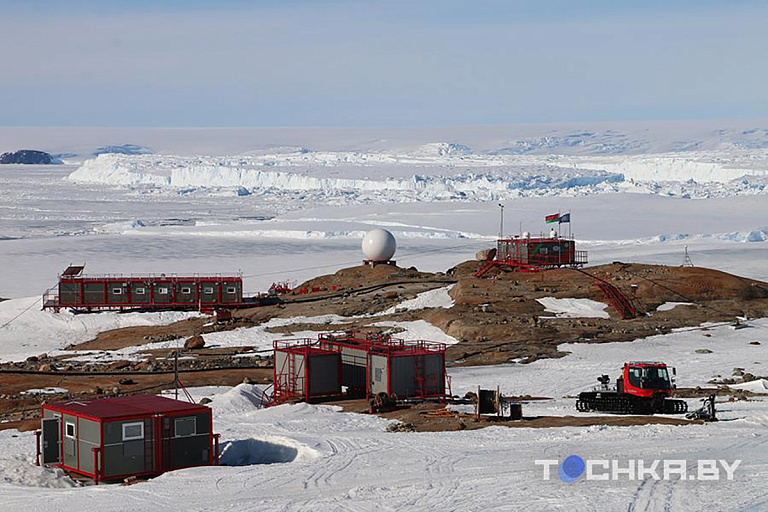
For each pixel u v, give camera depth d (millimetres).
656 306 154375
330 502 54031
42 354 142625
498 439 71812
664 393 86000
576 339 135125
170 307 175875
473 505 51438
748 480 54125
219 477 63156
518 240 187750
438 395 99438
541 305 154875
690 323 144500
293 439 74625
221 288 176625
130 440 68562
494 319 145000
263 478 62250
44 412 73250
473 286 168125
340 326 151375
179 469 67125
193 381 116562
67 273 188000
